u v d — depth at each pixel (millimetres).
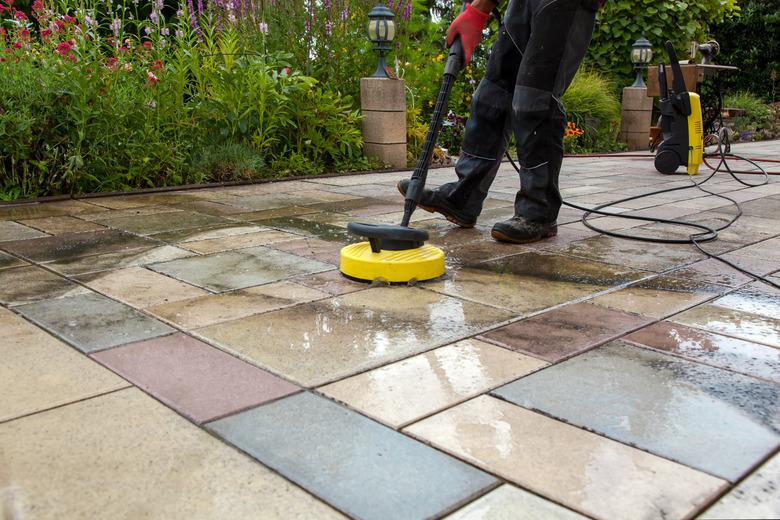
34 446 1281
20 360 1704
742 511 1084
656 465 1218
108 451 1266
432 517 1065
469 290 2338
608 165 7219
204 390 1532
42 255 2844
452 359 1717
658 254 2896
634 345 1822
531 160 3027
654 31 10227
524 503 1103
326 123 6176
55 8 5379
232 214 3867
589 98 9477
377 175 6043
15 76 4387
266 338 1862
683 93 5969
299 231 3369
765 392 1531
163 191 4824
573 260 2779
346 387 1550
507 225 3049
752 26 15148
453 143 8219
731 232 3379
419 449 1275
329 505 1098
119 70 4766
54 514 1068
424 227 3484
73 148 4508
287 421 1386
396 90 6457
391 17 6457
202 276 2514
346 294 2285
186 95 5930
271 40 6520
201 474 1188
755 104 13688
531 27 2863
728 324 1994
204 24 5922
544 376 1613
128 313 2080
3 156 4285
